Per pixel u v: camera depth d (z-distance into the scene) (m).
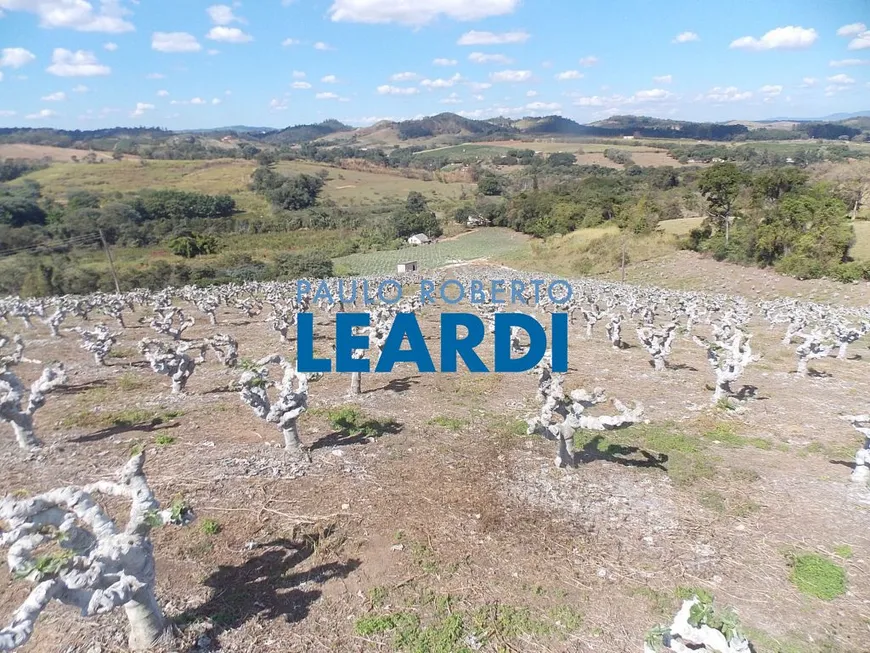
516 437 15.25
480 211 109.25
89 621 8.45
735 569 9.85
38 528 7.20
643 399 18.52
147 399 18.73
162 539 10.45
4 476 13.18
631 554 10.24
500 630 8.42
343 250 87.81
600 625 8.55
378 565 9.80
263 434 15.40
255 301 41.31
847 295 42.84
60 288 57.53
